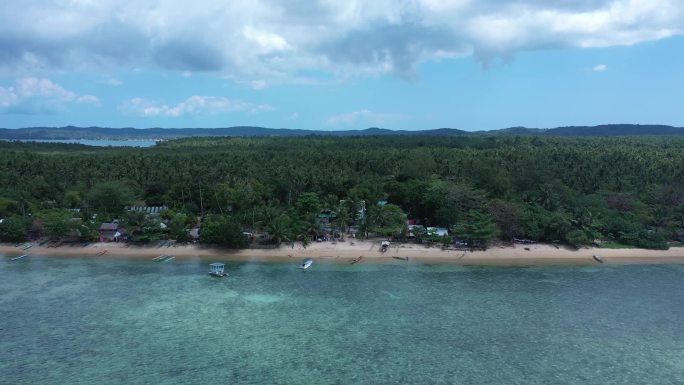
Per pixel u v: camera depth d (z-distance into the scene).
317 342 61.75
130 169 153.38
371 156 177.00
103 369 55.19
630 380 53.38
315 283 84.56
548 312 71.94
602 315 70.94
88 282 84.69
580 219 107.75
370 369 55.25
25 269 92.25
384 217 112.00
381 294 79.12
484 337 63.53
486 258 99.62
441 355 58.66
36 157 169.62
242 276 88.31
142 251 103.44
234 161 168.25
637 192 134.25
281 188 137.62
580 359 57.94
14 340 62.25
